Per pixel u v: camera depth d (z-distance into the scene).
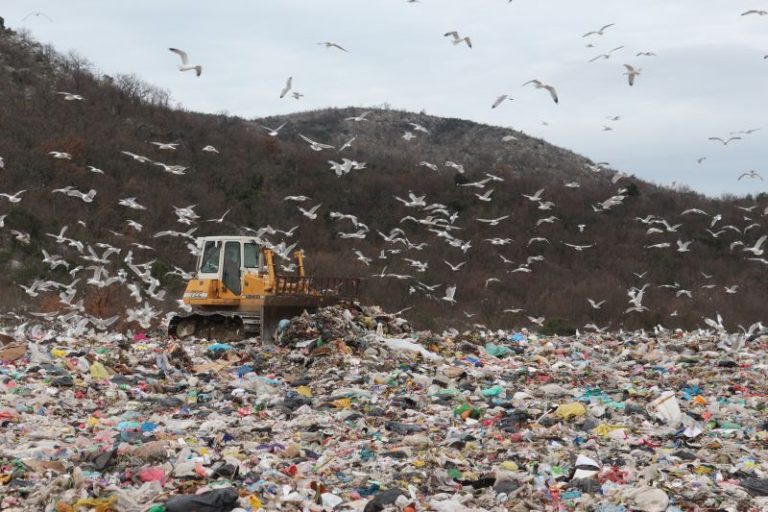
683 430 17.02
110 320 30.59
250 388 20.95
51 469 13.23
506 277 62.03
